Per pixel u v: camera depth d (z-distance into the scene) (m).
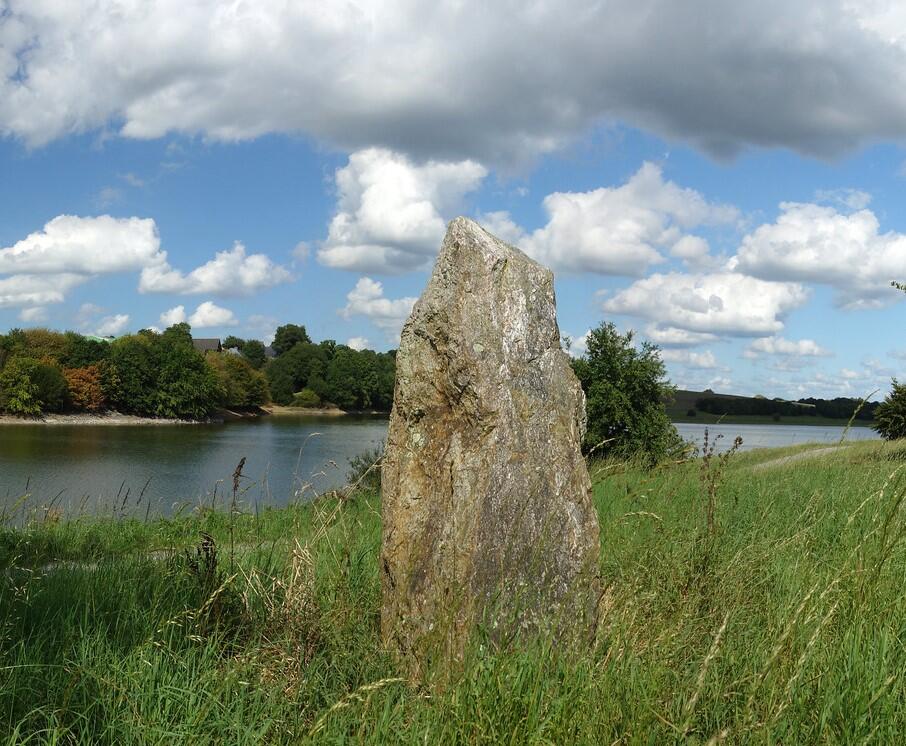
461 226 4.54
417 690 3.59
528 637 3.87
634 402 18.36
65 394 94.81
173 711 3.39
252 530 7.03
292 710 3.35
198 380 104.31
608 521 6.35
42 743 3.11
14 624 4.23
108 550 8.13
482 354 4.28
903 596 3.94
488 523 4.04
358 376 139.88
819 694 3.08
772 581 4.89
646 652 3.57
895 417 17.78
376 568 5.48
